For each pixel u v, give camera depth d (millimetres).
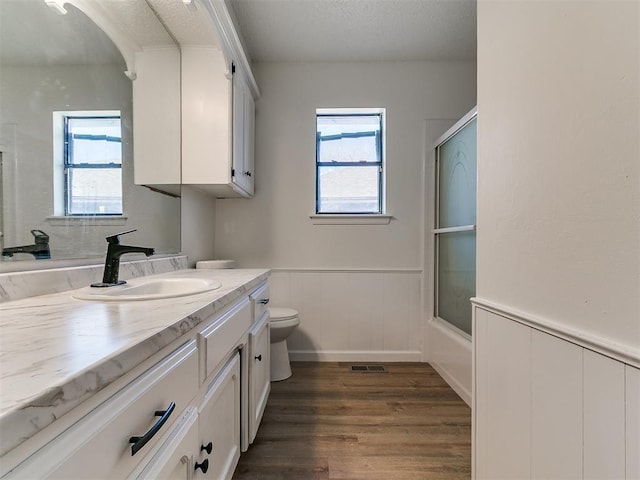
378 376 2109
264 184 2406
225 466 966
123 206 1272
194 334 709
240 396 1160
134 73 1345
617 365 555
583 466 625
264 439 1411
